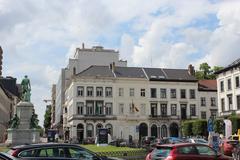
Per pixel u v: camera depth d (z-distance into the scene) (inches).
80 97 3713.1
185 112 3919.8
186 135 3250.5
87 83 3740.2
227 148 1471.5
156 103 3873.0
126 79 3821.4
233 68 3068.4
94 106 3735.2
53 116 7440.9
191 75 4025.6
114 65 3912.4
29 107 2066.9
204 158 802.2
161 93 3897.6
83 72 3789.4
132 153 1311.5
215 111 3961.6
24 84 2130.9
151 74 3946.9
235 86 3041.3
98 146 2197.3
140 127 3811.5
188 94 3944.4
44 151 680.4
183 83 3946.9
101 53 4426.7
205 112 3954.2
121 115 3782.0
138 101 3828.7
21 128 2037.4
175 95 3922.2
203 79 4478.3
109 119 3740.2
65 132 4242.1
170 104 3902.6
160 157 804.0
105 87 3777.1
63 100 5211.6
